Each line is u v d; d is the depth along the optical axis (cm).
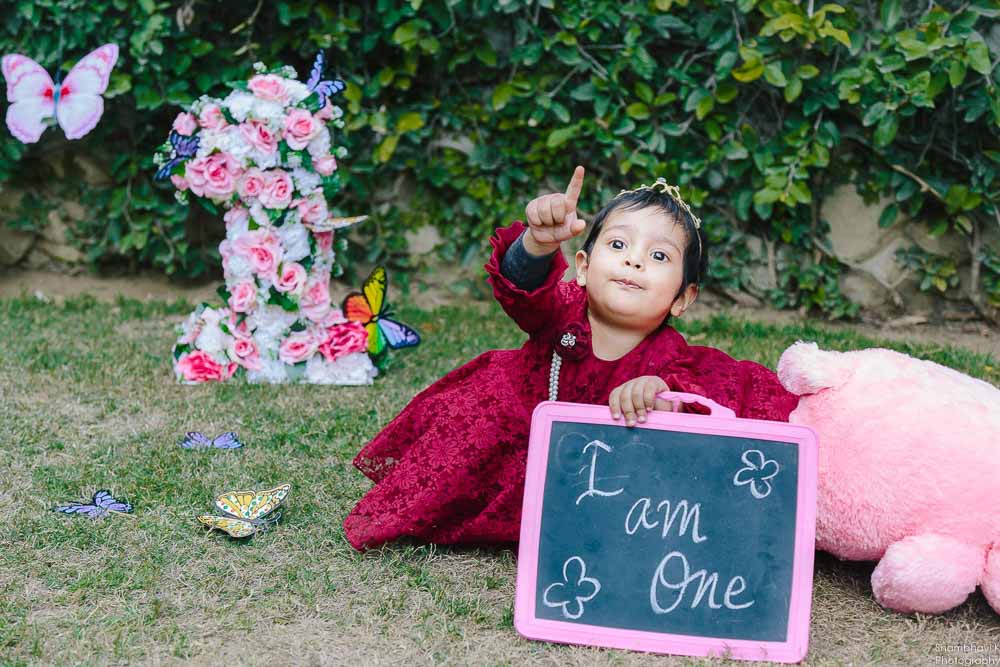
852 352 265
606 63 561
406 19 565
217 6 576
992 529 234
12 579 248
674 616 224
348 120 569
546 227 236
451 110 581
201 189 421
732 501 229
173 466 326
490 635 229
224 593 245
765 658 220
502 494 267
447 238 599
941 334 545
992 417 242
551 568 229
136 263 617
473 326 534
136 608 236
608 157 562
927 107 519
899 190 539
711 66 556
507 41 575
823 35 505
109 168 594
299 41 575
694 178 568
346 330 436
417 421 289
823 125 534
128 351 467
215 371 431
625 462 233
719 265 573
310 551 269
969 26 496
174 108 581
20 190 602
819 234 562
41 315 533
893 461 240
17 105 443
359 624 233
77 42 555
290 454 342
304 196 429
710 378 267
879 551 247
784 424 231
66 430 359
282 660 216
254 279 432
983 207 535
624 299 250
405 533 270
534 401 268
